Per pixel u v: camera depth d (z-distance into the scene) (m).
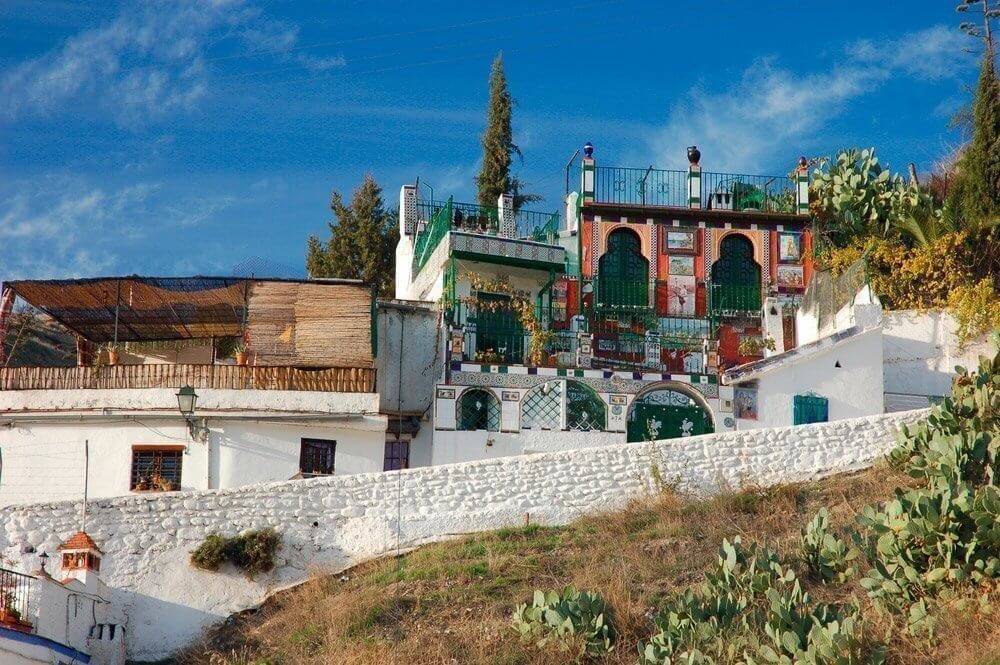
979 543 20.53
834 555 22.28
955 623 19.70
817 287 36.34
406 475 26.73
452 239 34.81
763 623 20.42
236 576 25.25
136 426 30.16
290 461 30.34
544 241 38.38
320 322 31.23
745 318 37.47
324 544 26.02
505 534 26.33
